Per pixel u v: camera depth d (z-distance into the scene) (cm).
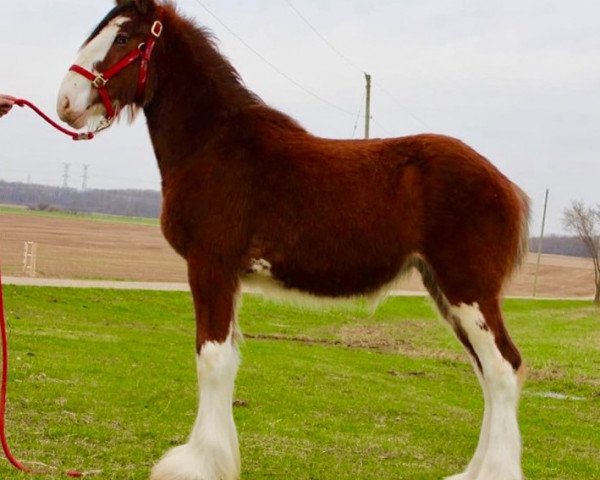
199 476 409
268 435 556
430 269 433
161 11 447
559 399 860
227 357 422
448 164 426
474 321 420
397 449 544
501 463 409
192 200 430
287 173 429
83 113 436
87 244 3828
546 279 4478
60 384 650
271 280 438
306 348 1176
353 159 432
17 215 6156
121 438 511
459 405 760
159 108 447
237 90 450
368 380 870
